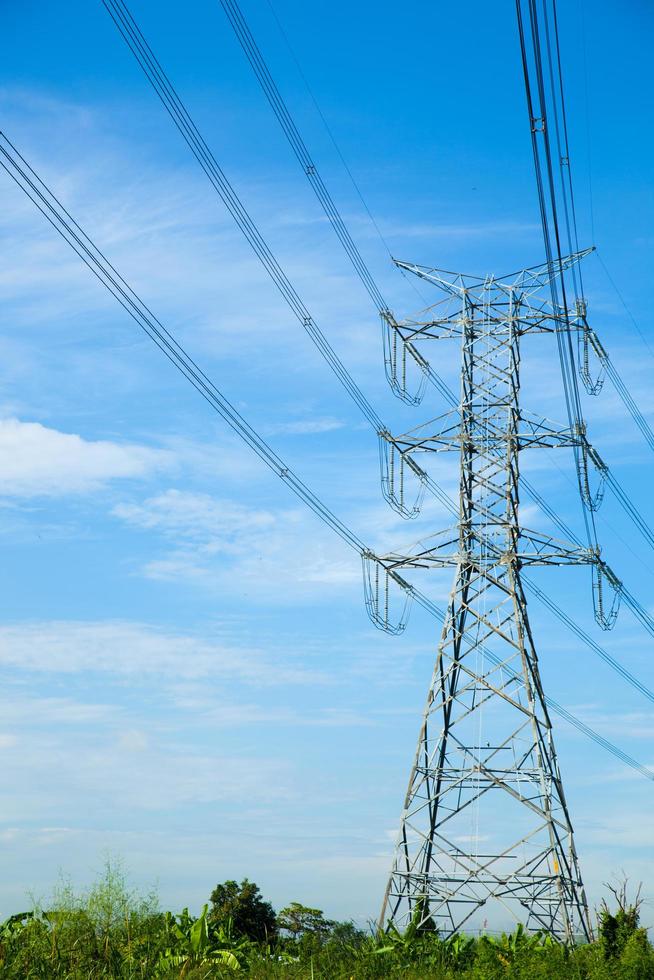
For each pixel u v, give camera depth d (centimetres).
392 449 4572
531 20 2098
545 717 4153
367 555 4397
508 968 3228
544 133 2455
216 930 3638
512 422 4519
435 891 3888
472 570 4359
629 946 3241
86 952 2838
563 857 3866
